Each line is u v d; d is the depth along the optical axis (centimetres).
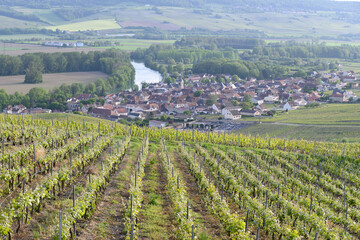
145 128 6812
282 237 2467
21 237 2022
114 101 18062
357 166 5406
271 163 5225
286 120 14200
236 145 6612
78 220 2341
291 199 3512
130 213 2323
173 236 2286
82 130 5838
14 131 4091
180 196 2648
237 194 3172
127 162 4131
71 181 2938
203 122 15200
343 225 2989
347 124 12331
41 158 3045
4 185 2589
